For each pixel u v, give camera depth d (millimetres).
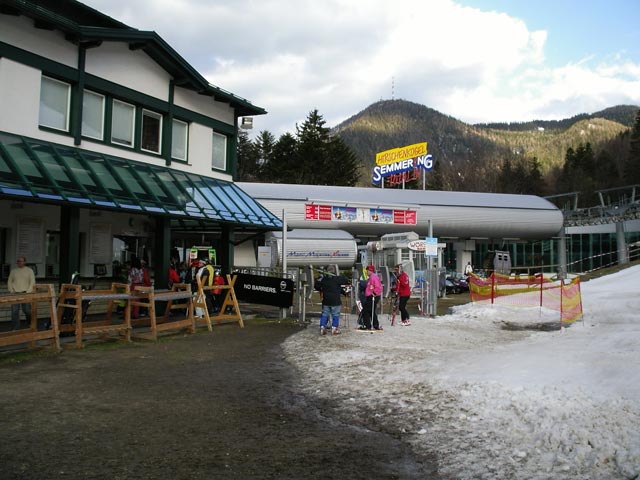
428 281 19312
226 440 5789
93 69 15070
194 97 18703
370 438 5875
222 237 18531
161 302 15852
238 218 17703
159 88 17234
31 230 16094
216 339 12969
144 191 15234
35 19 13391
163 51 16766
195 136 18703
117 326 11992
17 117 13133
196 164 18719
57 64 14094
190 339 12930
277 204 40875
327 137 87625
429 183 130375
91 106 15352
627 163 105750
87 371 9117
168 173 17250
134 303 12891
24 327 13594
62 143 14281
